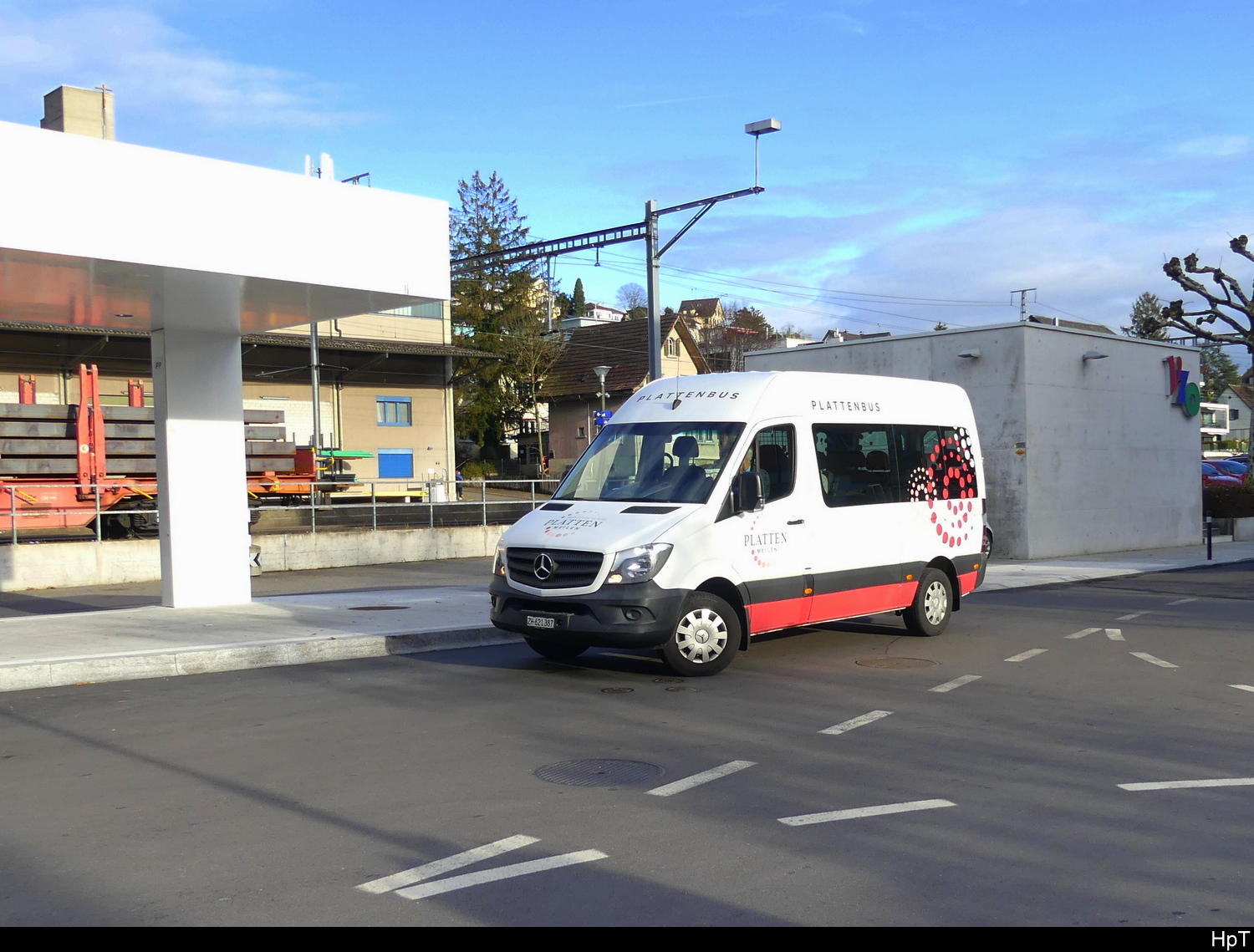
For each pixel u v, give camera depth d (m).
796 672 10.17
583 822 5.62
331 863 5.02
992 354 23.64
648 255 21.42
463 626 12.18
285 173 11.83
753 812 5.80
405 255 12.83
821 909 4.45
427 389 45.06
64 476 22.69
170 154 11.02
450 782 6.41
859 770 6.68
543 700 8.91
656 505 9.98
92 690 9.41
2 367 33.31
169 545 14.00
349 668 10.52
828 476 11.12
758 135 19.95
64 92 25.73
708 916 4.38
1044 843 5.29
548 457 56.28
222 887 4.73
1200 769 6.71
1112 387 26.02
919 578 12.18
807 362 26.75
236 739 7.55
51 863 5.05
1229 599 16.31
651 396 11.31
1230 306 34.72
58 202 10.31
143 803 6.01
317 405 36.44
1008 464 23.48
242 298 12.67
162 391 13.96
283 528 24.92
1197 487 29.34
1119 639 12.20
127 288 12.05
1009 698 8.94
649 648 9.48
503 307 60.25
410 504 27.30
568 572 9.54
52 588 19.66
